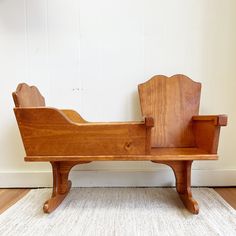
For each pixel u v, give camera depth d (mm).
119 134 978
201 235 863
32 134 1000
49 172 1395
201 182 1378
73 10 1359
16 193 1316
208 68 1353
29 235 874
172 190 1324
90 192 1305
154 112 1264
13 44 1376
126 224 946
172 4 1343
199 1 1338
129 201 1177
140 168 1391
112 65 1366
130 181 1386
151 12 1348
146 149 979
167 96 1272
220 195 1245
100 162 1394
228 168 1378
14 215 1036
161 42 1354
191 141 1243
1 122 1395
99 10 1354
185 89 1276
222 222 956
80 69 1372
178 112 1263
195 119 1212
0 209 1104
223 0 1333
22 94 1027
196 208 1018
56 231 899
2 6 1371
